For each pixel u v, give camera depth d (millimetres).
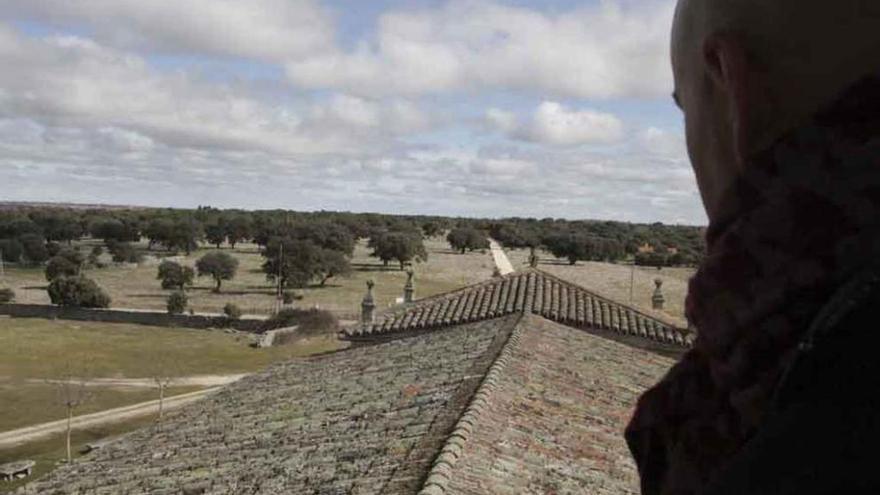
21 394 45938
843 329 1121
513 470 8508
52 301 71875
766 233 1274
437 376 13219
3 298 73938
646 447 1639
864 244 1182
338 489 8445
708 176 1515
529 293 21781
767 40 1338
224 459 11609
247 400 16250
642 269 106375
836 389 1105
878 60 1279
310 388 15711
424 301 22906
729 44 1371
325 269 91562
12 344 58625
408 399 12062
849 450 1062
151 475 11742
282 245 90188
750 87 1354
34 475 33094
